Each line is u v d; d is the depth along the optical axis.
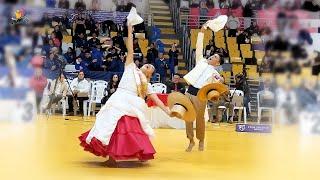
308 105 11.98
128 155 5.21
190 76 7.06
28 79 11.83
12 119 11.22
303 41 15.17
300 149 7.67
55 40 16.83
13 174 4.49
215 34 19.73
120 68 16.86
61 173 4.67
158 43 19.12
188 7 21.17
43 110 13.90
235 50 19.14
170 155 6.50
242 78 15.38
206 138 9.43
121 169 5.13
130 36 5.71
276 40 14.98
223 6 20.67
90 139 5.27
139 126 5.39
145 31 20.30
